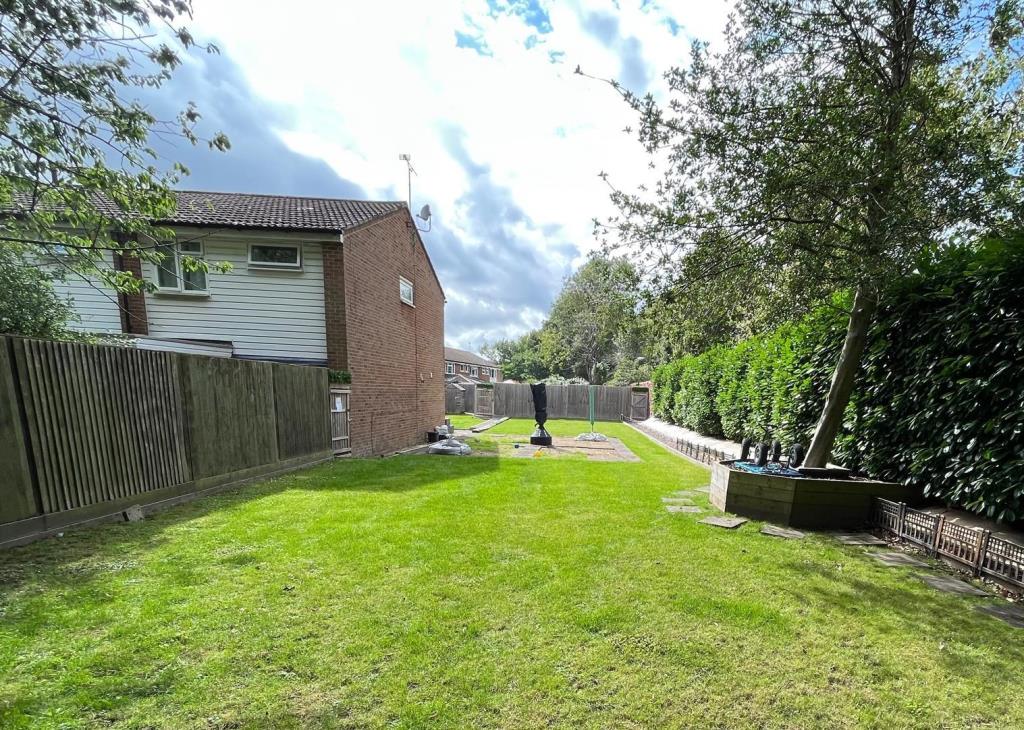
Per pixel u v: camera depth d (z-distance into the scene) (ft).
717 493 17.99
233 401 19.74
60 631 7.89
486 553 12.21
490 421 70.28
